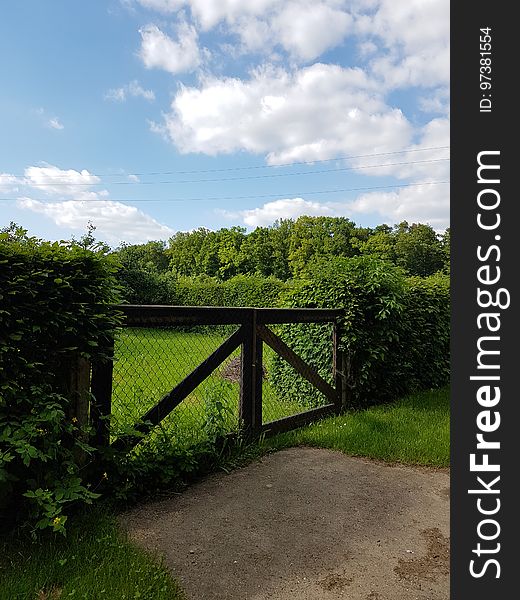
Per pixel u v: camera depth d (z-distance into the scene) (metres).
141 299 21.09
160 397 3.66
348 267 6.21
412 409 5.91
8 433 2.35
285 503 3.20
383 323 6.23
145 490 3.26
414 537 2.75
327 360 5.91
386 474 3.78
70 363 2.88
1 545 2.42
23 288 2.50
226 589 2.20
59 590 2.10
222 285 20.61
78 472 2.88
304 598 2.15
